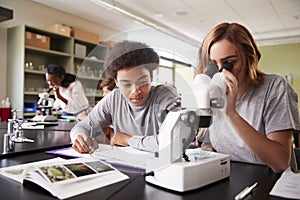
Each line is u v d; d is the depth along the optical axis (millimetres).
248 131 812
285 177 709
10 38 3701
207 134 738
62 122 2170
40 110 2406
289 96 971
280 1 3840
